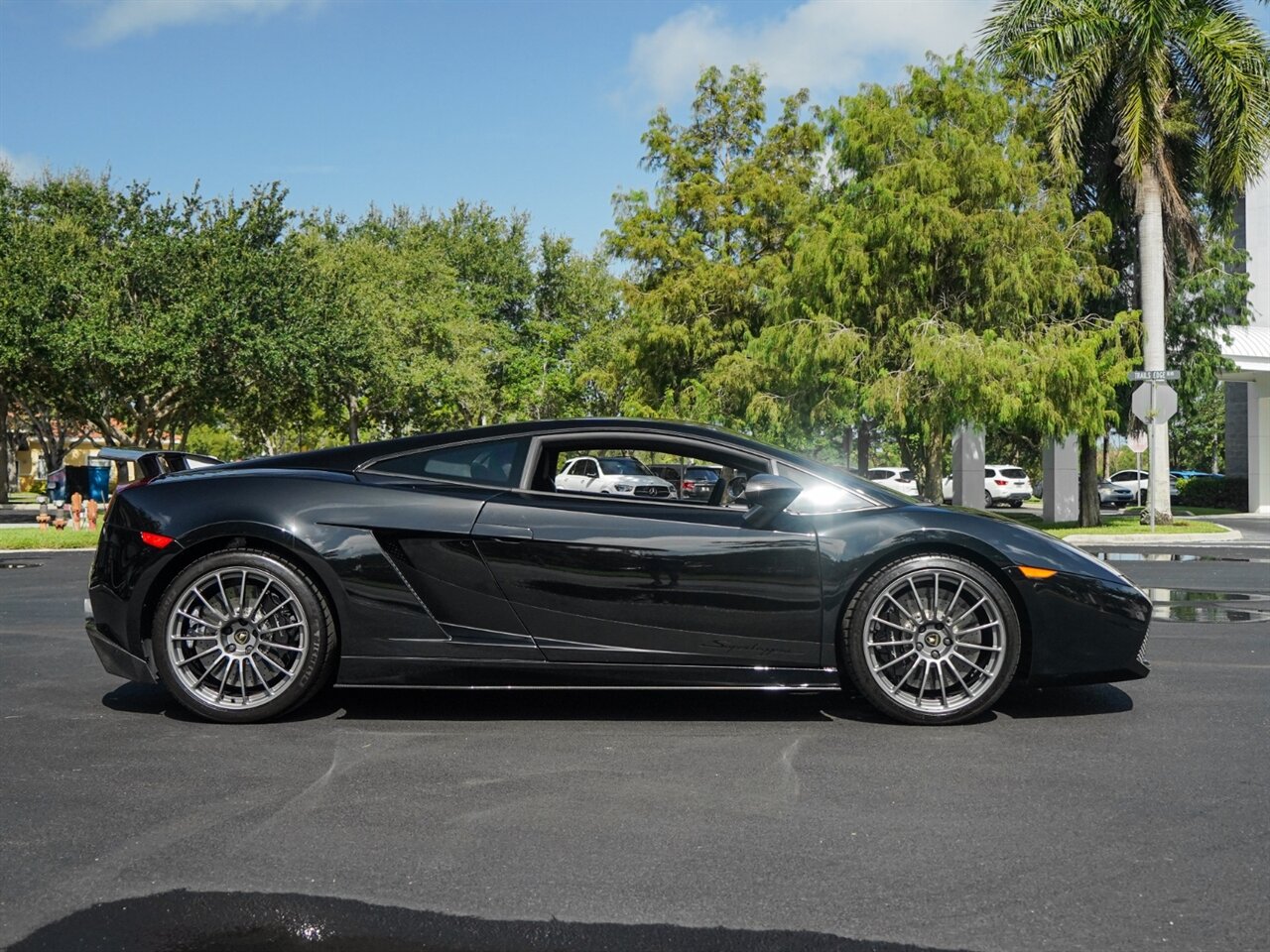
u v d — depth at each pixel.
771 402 21.31
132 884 2.88
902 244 19.64
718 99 31.95
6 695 5.32
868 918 2.67
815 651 4.70
